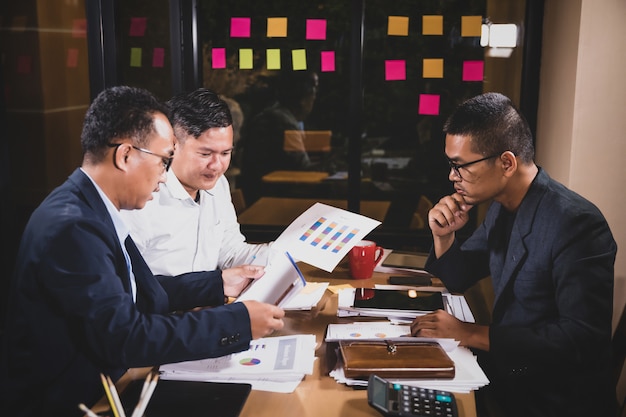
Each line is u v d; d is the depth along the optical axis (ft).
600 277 4.89
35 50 12.14
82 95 12.88
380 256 6.79
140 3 9.22
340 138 12.76
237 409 3.78
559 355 4.70
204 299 5.41
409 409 3.72
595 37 6.54
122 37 9.21
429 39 11.31
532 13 8.17
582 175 6.76
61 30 12.46
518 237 5.37
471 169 5.32
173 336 4.06
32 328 4.09
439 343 4.58
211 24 12.05
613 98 6.60
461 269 6.31
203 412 3.74
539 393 5.25
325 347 4.77
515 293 5.41
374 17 11.27
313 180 11.48
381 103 12.16
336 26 12.20
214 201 6.79
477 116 5.25
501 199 5.54
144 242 6.23
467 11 10.44
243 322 4.26
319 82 12.69
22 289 4.09
